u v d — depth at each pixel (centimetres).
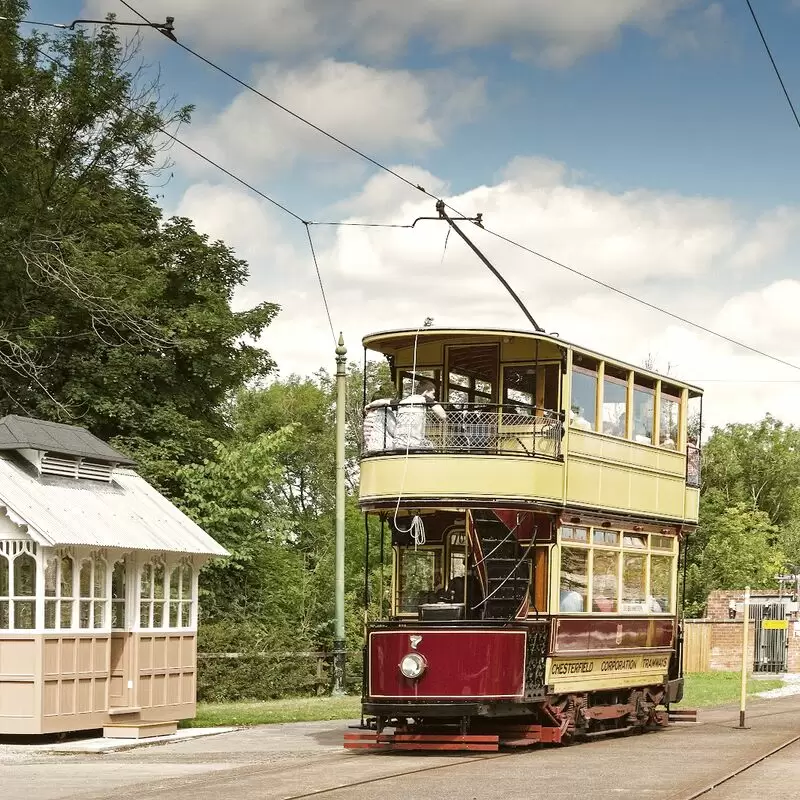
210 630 3300
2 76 3659
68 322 3819
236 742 2167
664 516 2395
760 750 1931
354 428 6081
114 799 1423
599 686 2144
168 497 3669
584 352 2114
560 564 2038
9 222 3641
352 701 3234
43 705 2055
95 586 2208
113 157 3969
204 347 3819
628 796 1407
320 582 3947
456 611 1938
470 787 1491
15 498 2094
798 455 7794
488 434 1988
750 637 4284
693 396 2552
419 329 2041
